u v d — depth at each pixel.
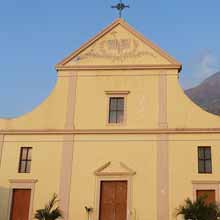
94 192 21.30
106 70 23.69
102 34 24.41
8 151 22.58
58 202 21.23
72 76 23.83
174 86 22.94
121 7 24.80
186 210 18.94
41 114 23.17
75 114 22.94
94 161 21.86
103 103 23.06
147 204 20.69
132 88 23.16
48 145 22.45
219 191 20.36
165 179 21.00
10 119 23.20
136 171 21.38
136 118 22.48
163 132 21.92
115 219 20.92
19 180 21.89
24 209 21.50
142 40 24.03
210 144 21.36
